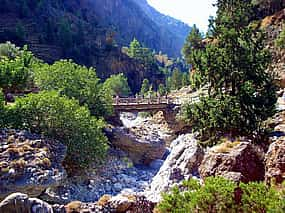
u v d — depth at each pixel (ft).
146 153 144.87
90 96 147.95
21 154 81.66
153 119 199.62
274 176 44.52
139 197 52.90
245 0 95.04
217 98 76.02
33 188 75.46
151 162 144.77
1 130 90.79
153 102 182.91
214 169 50.42
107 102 155.84
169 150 153.07
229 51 74.69
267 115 72.38
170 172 69.26
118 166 127.44
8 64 156.15
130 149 143.95
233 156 50.06
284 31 178.29
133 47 501.97
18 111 98.94
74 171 100.68
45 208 38.96
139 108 177.58
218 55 75.15
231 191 31.50
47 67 153.38
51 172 79.66
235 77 73.56
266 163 47.80
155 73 491.31
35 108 99.55
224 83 75.25
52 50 412.57
